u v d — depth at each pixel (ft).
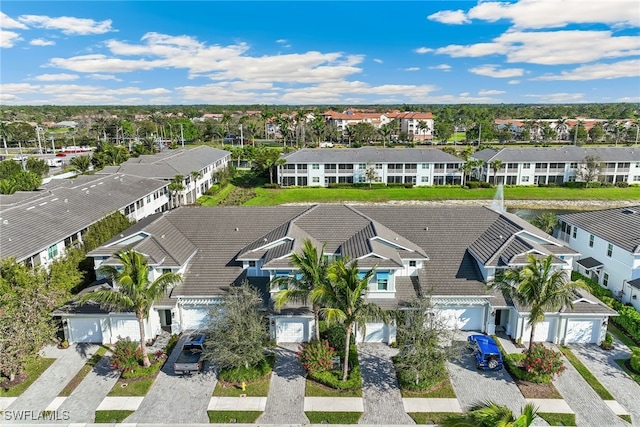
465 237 122.83
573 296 100.53
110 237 139.85
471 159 337.72
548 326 104.58
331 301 84.17
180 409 82.43
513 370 91.91
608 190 299.58
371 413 81.00
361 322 83.20
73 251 123.85
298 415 80.64
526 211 260.01
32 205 148.15
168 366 96.12
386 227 124.77
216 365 96.43
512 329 106.52
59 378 91.97
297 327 104.83
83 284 125.29
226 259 116.67
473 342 100.42
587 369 94.43
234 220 128.06
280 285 95.35
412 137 566.36
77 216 152.76
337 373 91.30
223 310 96.99
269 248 112.06
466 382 90.27
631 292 123.34
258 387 88.69
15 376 91.40
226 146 517.55
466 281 109.91
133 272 89.51
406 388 87.66
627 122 607.78
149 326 104.78
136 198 194.18
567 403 83.61
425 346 85.76
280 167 319.27
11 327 85.40
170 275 93.81
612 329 112.16
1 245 115.85
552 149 325.21
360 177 320.09
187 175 255.09
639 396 85.71
